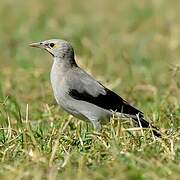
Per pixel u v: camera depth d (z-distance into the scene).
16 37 25.44
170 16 27.06
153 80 19.00
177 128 13.79
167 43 23.92
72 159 12.05
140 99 17.28
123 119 13.93
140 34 25.20
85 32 25.78
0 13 28.75
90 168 11.77
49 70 20.27
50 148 12.73
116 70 20.55
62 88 14.12
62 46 14.30
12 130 13.78
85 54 21.94
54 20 27.34
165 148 12.48
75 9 29.53
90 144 13.05
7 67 21.14
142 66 20.86
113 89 18.22
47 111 15.72
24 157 12.33
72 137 13.45
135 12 27.91
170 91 17.22
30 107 16.72
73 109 14.20
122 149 12.49
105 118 14.11
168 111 14.95
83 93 14.04
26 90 18.48
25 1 30.70
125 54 21.78
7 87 18.59
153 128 13.37
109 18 27.86
